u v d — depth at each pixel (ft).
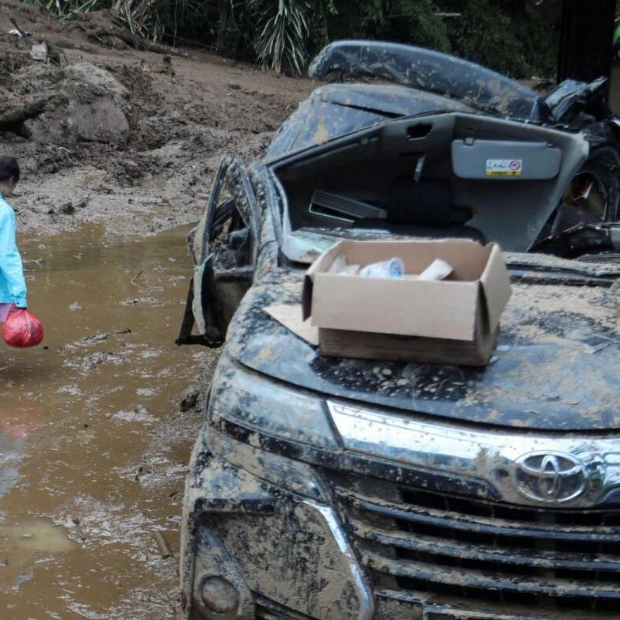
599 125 16.97
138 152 43.91
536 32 91.30
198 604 9.33
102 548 13.56
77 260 28.68
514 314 10.44
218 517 9.18
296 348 9.70
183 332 16.74
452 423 8.74
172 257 29.68
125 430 17.37
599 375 9.18
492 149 14.93
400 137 15.01
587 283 11.61
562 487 8.30
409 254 9.89
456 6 86.89
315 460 8.83
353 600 8.71
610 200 16.70
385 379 9.18
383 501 8.70
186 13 71.15
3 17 58.34
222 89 55.31
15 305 19.26
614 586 8.33
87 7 65.67
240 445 9.23
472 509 8.54
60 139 42.24
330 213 15.71
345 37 76.89
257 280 11.66
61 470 15.75
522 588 8.37
